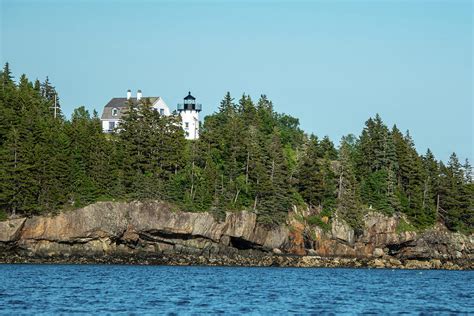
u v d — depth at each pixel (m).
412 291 178.50
